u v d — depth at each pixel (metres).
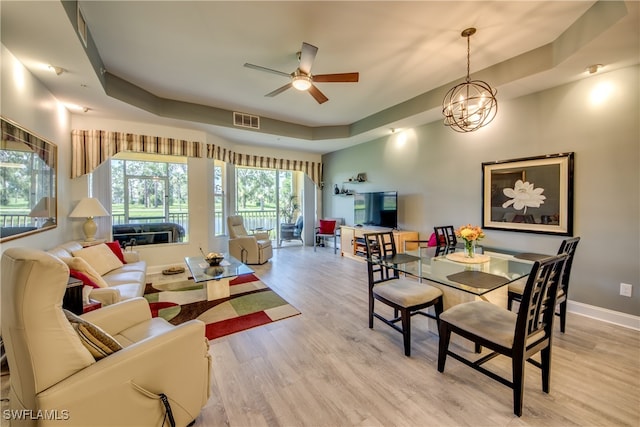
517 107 3.40
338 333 2.54
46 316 1.04
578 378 1.88
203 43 2.70
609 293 2.75
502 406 1.64
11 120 2.22
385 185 5.49
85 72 2.67
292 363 2.08
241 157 6.12
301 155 7.06
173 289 3.76
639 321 2.56
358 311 3.04
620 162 2.67
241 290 3.74
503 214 3.55
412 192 4.91
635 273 2.61
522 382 1.55
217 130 4.91
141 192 5.02
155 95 3.99
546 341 1.70
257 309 3.08
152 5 2.15
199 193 5.04
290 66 3.17
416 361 2.10
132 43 2.68
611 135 2.71
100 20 2.32
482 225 3.79
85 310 2.08
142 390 1.23
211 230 5.28
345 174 6.60
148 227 4.75
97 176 4.25
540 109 3.20
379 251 2.82
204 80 3.52
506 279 2.00
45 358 1.03
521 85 3.06
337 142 5.95
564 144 3.02
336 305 3.21
